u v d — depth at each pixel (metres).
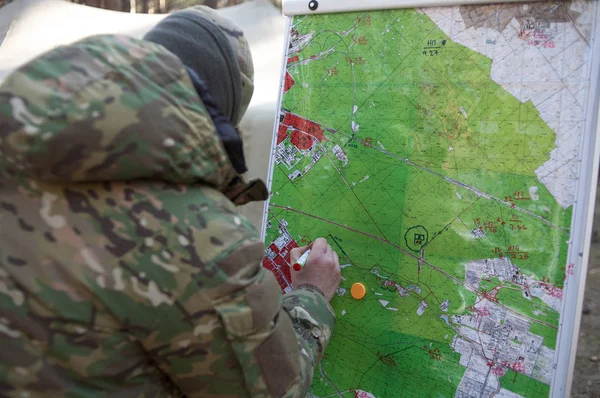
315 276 0.95
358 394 0.99
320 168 1.05
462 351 0.92
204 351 0.56
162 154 0.52
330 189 1.04
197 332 0.55
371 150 1.01
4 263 0.51
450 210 0.95
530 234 0.89
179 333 0.55
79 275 0.51
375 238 1.00
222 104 0.72
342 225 1.03
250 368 0.59
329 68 1.06
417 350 0.95
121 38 0.55
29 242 0.51
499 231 0.91
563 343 0.86
